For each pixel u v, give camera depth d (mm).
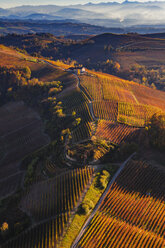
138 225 48062
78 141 79688
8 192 73500
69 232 46625
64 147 78875
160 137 72625
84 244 43875
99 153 70438
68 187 60281
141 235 45781
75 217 49906
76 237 45562
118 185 58656
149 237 45438
